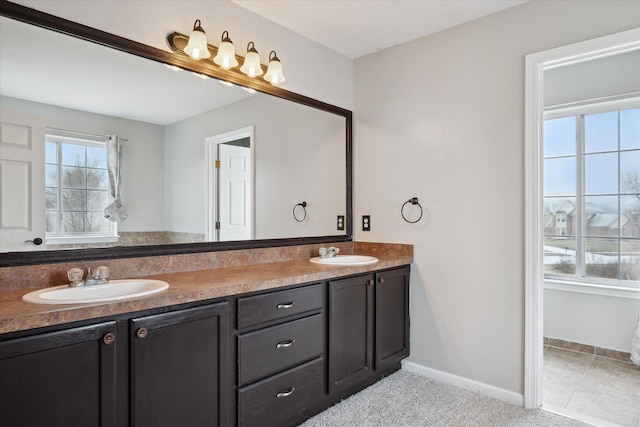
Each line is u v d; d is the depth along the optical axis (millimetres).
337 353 2180
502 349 2314
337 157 2928
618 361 2945
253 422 1748
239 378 1694
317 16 2363
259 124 2416
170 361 1459
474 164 2430
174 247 2012
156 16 1859
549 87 3322
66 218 1651
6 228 1487
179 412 1484
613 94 2992
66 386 1213
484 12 2344
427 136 2641
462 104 2484
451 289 2531
